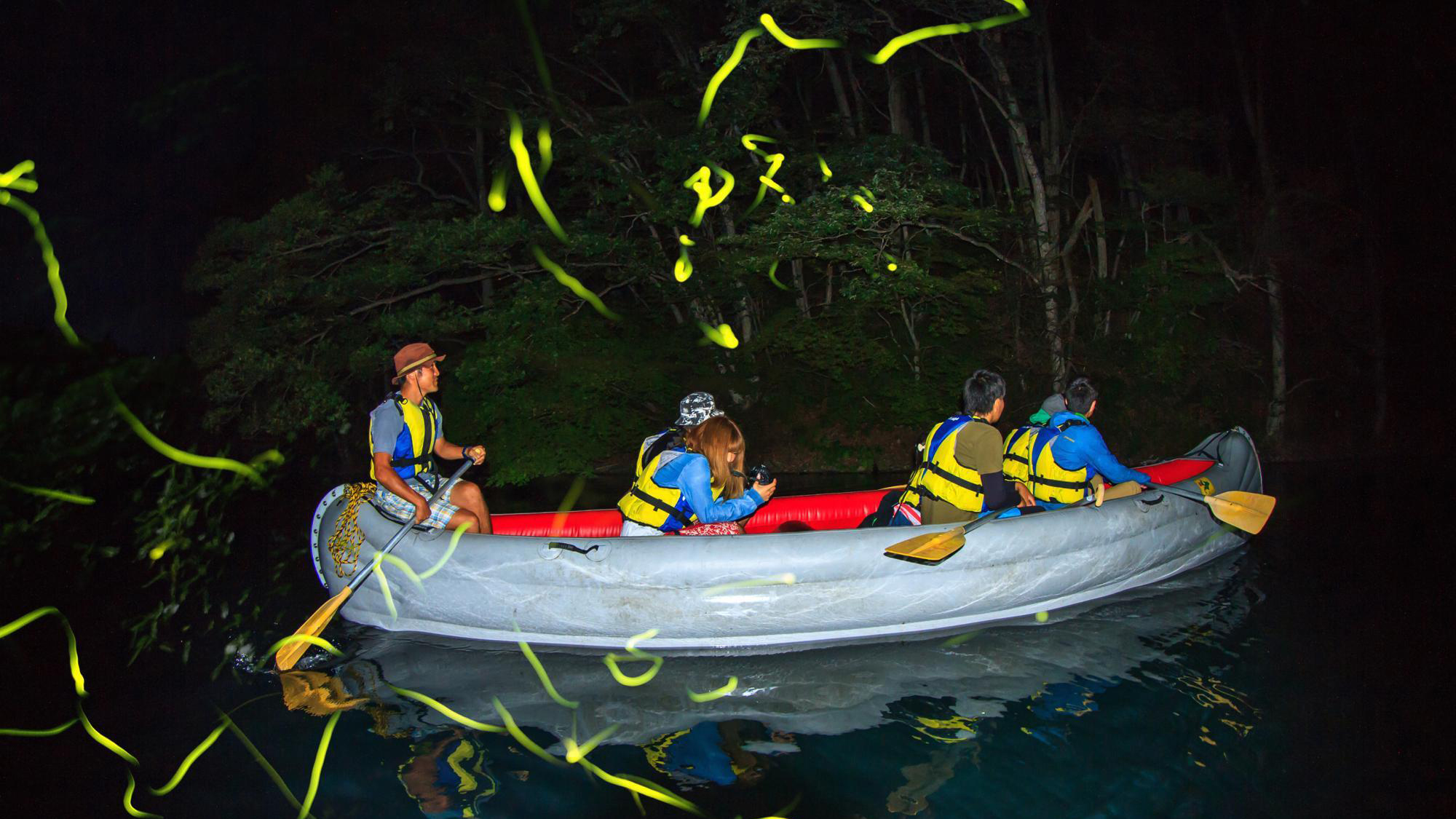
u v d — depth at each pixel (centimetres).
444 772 278
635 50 1162
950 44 1144
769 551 383
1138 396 1086
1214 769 276
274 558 564
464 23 998
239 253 952
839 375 934
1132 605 438
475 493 434
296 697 339
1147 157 1207
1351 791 262
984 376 421
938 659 371
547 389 816
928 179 847
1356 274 1155
